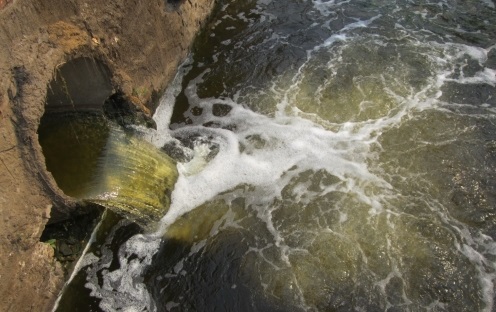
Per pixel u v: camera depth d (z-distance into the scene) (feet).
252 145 34.86
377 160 32.68
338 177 31.99
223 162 33.78
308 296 26.35
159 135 36.06
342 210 30.04
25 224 23.56
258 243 29.12
